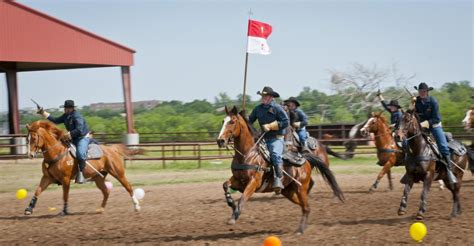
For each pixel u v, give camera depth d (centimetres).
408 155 1220
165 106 10094
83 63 3200
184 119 6362
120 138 4225
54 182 1405
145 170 2598
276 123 1057
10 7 2928
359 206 1439
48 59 3061
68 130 1407
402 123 1201
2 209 1521
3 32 2911
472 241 982
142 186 2044
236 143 1052
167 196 1747
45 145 1356
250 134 1056
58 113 4731
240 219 1263
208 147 3997
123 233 1127
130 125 3409
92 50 3231
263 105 1079
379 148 1727
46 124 1365
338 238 1025
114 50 3328
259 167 1041
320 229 1117
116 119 6706
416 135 1198
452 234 1043
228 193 1052
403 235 1044
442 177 1260
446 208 1383
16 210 1499
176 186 2027
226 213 1362
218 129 5647
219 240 1026
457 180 1265
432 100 1220
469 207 1398
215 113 7788
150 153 3588
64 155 1373
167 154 3516
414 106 1242
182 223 1230
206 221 1249
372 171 2452
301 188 1105
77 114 1391
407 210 1362
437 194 1661
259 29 1925
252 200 1580
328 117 6203
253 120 1093
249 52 1900
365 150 3406
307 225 1162
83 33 3191
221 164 2842
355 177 2238
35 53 3017
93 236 1103
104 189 1446
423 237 1012
